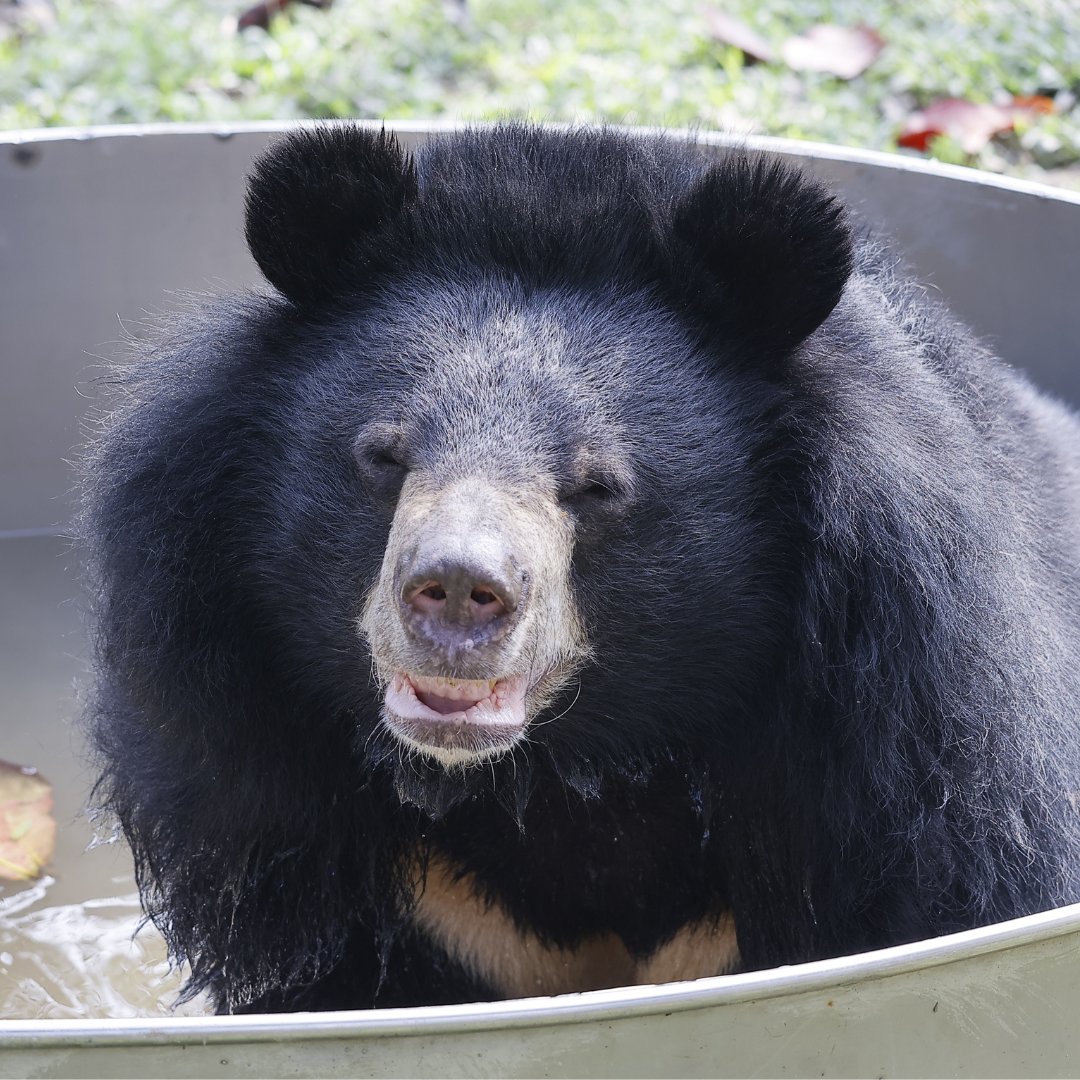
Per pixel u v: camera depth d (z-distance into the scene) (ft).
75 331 27.94
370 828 19.07
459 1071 12.43
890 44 44.50
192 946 19.97
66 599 26.81
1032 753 17.04
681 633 16.84
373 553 16.25
